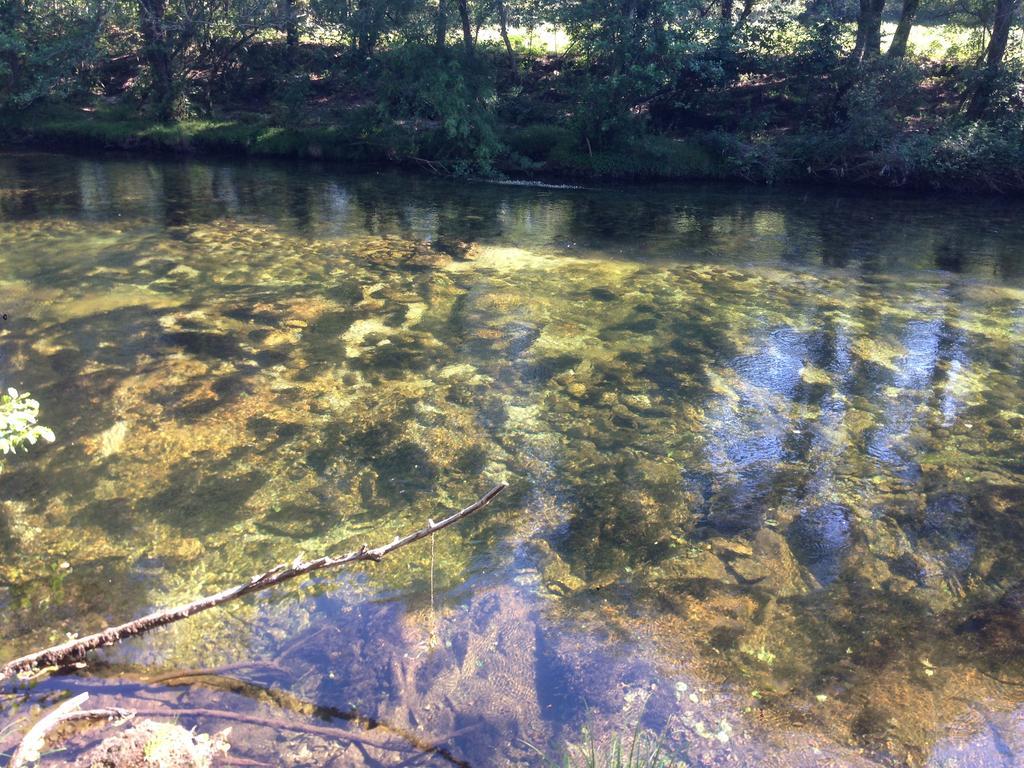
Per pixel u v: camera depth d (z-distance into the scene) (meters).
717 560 4.89
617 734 3.52
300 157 20.95
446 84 19.39
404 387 7.23
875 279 11.39
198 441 6.12
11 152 20.22
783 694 3.80
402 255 11.84
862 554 5.02
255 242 12.33
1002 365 8.25
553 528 5.17
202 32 22.41
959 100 20.98
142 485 5.50
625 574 4.72
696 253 12.64
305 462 5.88
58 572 4.55
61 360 7.55
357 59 22.06
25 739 2.92
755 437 6.55
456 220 14.59
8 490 5.36
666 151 19.56
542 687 3.79
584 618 4.30
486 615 4.29
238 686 3.68
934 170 18.06
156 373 7.34
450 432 6.42
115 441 6.07
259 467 5.79
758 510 5.48
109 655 3.85
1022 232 14.63
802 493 5.71
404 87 19.66
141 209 14.36
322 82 25.02
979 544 5.18
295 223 13.80
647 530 5.19
